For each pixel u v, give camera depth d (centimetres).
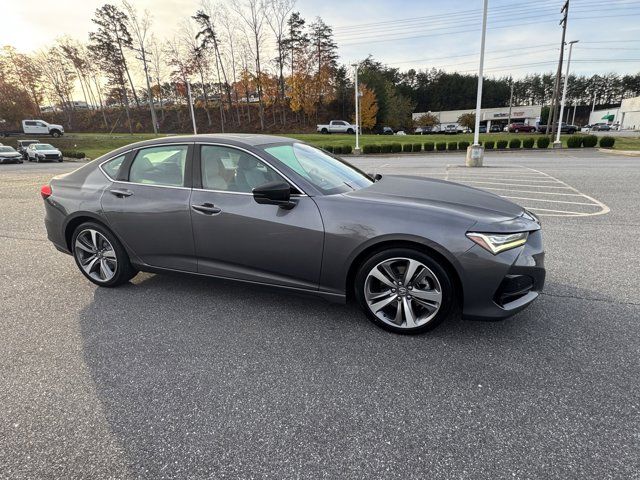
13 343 281
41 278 407
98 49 5331
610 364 241
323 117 6500
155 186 331
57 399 220
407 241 259
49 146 3009
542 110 7988
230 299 346
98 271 378
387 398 216
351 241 269
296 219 281
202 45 5422
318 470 171
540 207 707
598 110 9788
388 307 284
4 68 5322
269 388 227
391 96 6700
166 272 344
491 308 255
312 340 277
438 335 278
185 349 269
